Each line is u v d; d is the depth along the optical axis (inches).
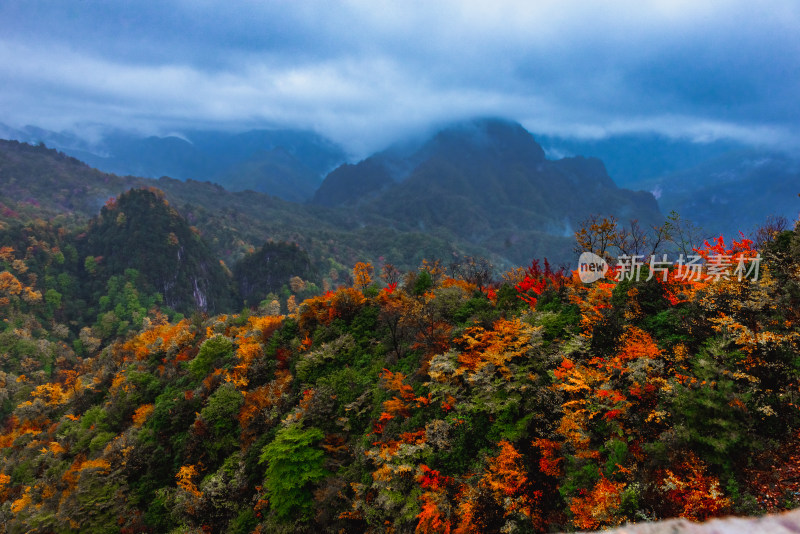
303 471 710.5
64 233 7667.3
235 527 756.6
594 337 537.6
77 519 984.9
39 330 5319.9
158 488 1024.2
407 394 680.4
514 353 555.8
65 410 2096.5
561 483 414.0
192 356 1722.4
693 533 117.3
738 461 312.7
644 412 402.3
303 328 1273.4
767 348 363.6
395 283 1315.2
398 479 540.1
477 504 434.9
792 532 108.8
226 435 1002.7
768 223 595.2
